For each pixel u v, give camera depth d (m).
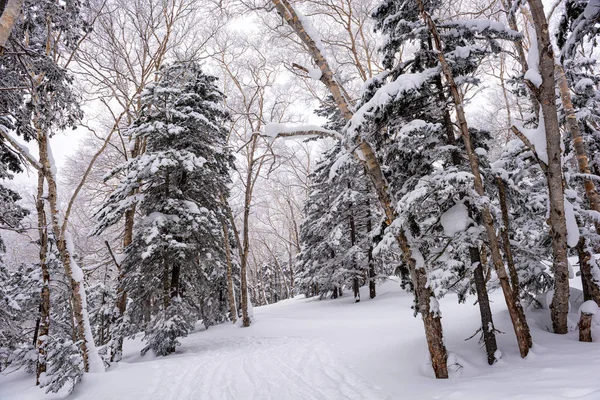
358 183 19.08
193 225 11.31
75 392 6.86
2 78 6.91
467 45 6.32
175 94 11.79
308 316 16.33
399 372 5.94
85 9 9.39
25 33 7.79
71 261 8.57
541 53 5.30
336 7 13.78
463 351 6.23
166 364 8.59
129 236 13.34
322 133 5.84
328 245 20.61
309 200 23.84
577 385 3.38
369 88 7.00
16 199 10.59
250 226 37.59
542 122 6.14
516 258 7.80
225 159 14.58
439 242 6.80
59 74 7.19
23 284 13.31
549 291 7.40
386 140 7.07
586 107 8.18
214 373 7.62
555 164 5.65
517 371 4.68
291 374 7.01
